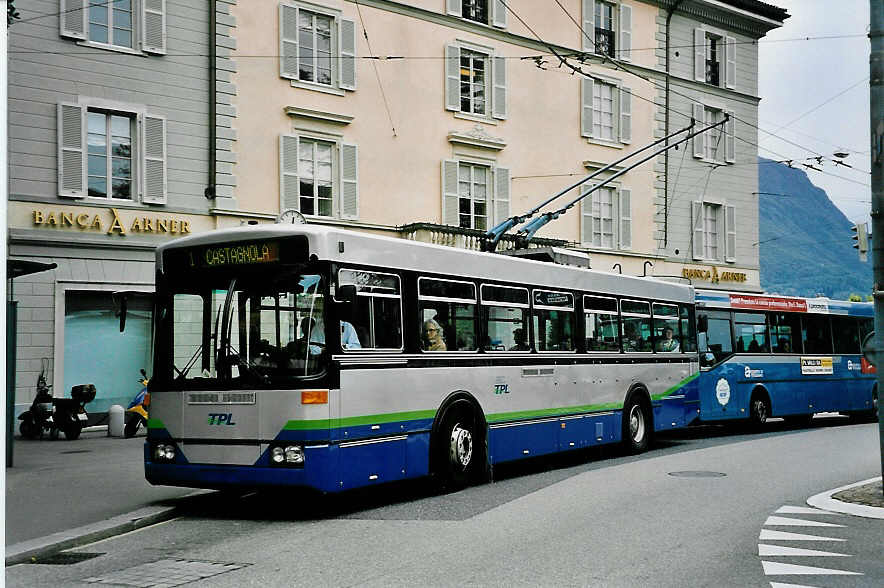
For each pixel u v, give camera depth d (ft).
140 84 73.77
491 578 23.91
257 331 33.91
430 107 91.71
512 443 43.93
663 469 47.55
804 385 76.54
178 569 25.76
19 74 68.18
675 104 113.60
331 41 85.40
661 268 111.86
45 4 69.36
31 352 68.28
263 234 34.17
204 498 37.86
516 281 45.24
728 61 119.34
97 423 71.87
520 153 98.78
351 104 86.07
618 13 107.65
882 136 37.06
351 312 34.35
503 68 97.40
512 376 44.19
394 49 89.20
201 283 35.09
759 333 73.15
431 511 34.96
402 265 37.37
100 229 71.26
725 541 28.89
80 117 70.49
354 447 33.96
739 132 121.29
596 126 106.11
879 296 37.55
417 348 37.86
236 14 79.10
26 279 68.18
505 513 34.24
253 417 33.19
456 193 93.30
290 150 81.76
